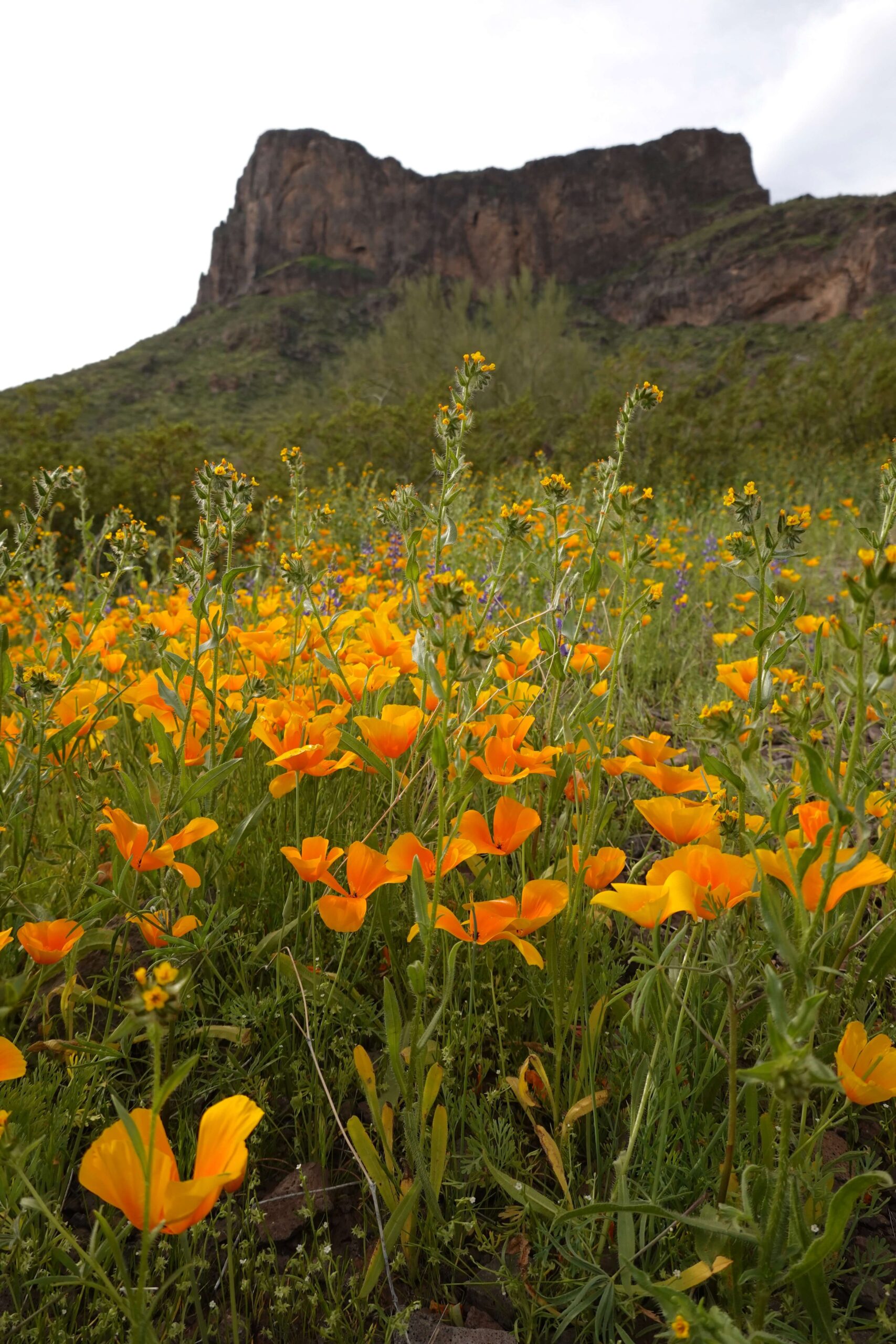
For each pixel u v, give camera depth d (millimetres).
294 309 65375
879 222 47688
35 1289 1027
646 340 56469
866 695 816
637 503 1599
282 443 15609
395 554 4891
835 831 749
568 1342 1030
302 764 1343
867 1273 1063
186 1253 1045
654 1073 1155
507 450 16000
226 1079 1316
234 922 1519
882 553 778
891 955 1249
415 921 1565
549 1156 1133
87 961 1672
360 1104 1358
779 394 17062
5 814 1514
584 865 1233
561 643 1784
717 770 977
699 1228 896
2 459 11031
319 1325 1042
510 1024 1450
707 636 4574
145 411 51219
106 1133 677
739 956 1066
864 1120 1307
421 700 1406
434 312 34156
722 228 59750
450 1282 1103
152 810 1442
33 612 3137
